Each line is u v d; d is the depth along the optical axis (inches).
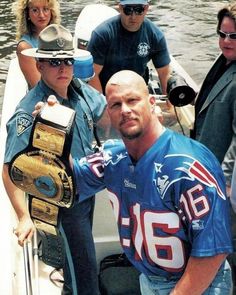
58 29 77.9
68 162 62.7
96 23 152.4
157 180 56.4
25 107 76.7
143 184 57.5
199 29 327.0
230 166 83.4
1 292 74.4
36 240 84.3
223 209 55.8
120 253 94.7
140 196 58.2
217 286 63.2
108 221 94.6
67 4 372.8
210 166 56.3
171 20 345.1
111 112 56.7
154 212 57.7
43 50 77.5
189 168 55.0
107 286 87.7
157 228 58.4
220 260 56.0
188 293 57.2
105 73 121.6
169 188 55.9
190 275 56.9
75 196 64.9
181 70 151.7
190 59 280.1
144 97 56.2
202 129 90.1
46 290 81.1
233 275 80.2
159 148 56.5
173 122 105.3
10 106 122.8
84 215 80.7
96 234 95.0
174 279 61.7
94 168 63.7
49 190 65.0
